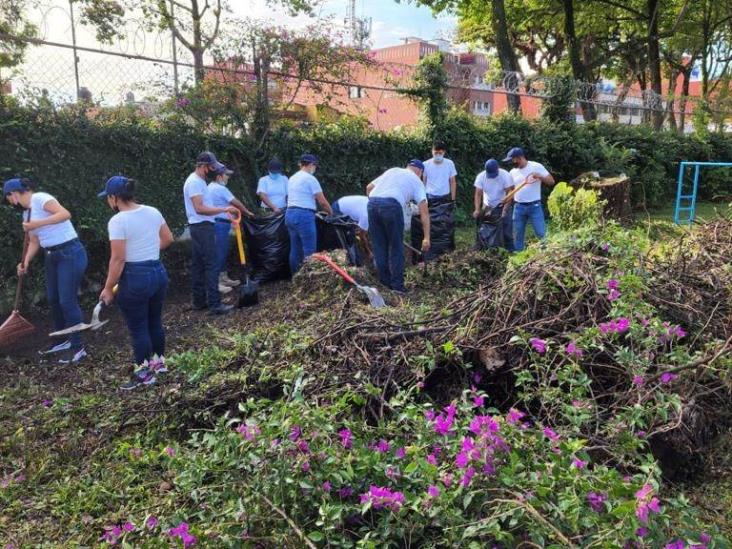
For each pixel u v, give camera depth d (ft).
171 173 23.06
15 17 20.27
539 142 38.01
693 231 17.02
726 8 69.97
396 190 18.83
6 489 9.62
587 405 8.67
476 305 10.97
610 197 32.50
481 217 23.81
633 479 6.69
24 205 15.65
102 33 25.18
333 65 27.96
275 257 22.79
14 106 19.04
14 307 17.48
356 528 7.23
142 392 12.17
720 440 9.78
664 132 48.06
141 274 13.20
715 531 6.57
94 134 20.66
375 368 10.35
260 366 11.32
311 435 7.48
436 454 7.48
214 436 8.21
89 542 8.45
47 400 13.15
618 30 74.74
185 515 7.73
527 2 64.85
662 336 9.60
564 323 10.23
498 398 10.27
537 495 6.40
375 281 17.94
